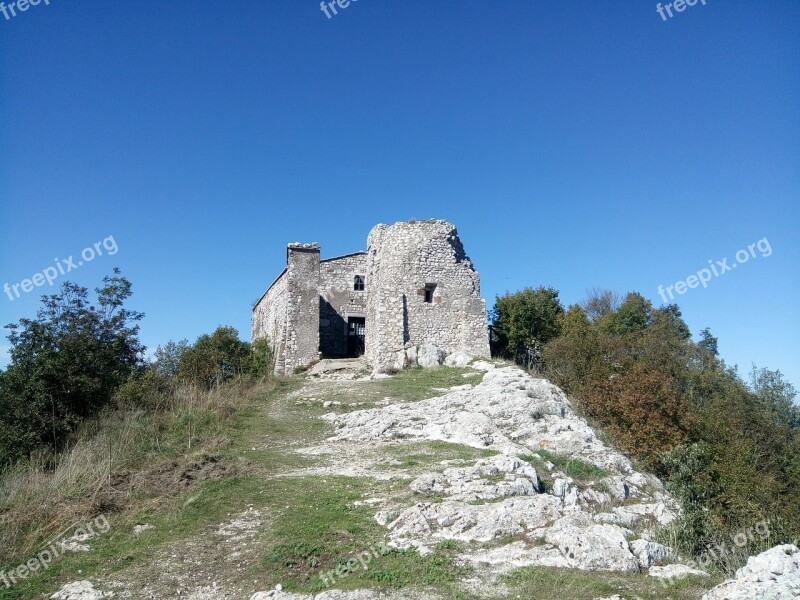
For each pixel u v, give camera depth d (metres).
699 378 32.06
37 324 18.05
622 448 20.34
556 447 17.33
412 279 32.84
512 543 9.92
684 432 21.45
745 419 31.22
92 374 18.36
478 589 8.52
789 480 27.94
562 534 9.90
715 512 15.77
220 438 17.44
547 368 30.52
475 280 33.84
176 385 24.47
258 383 27.48
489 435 17.30
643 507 13.85
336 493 12.68
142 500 12.39
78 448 14.99
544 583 8.63
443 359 31.25
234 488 13.11
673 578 8.99
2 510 11.50
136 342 21.70
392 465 14.98
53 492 12.35
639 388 22.67
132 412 18.94
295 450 16.94
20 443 15.68
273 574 9.16
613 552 9.48
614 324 43.00
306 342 37.06
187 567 9.57
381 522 10.98
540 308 37.91
